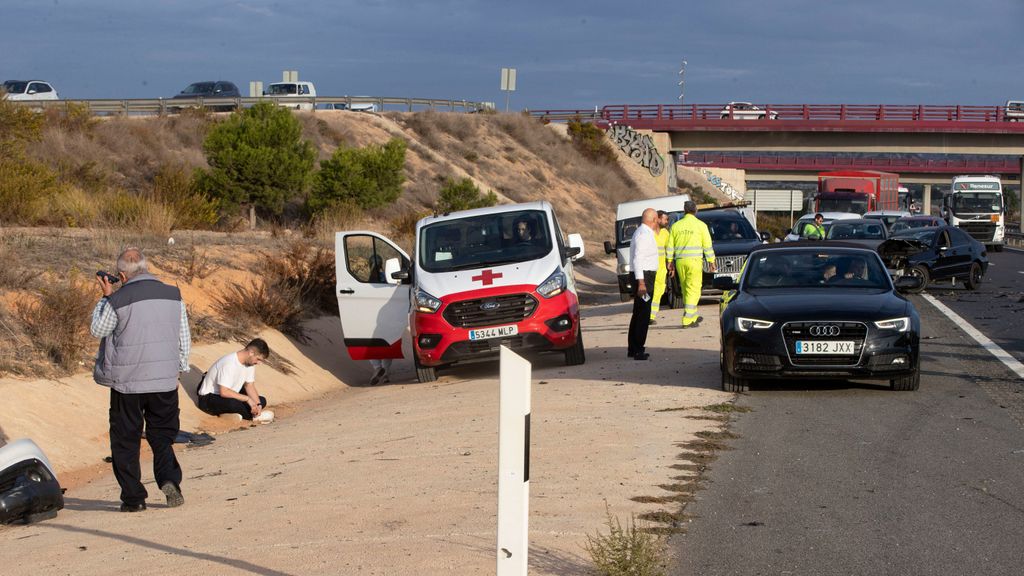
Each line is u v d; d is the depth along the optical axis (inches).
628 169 2810.0
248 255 785.6
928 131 2623.0
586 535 238.7
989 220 2044.8
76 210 909.8
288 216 1419.8
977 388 442.9
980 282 1029.8
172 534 275.7
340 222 1181.1
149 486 363.3
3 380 448.8
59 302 523.8
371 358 604.1
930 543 232.4
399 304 594.9
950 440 340.5
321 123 2028.8
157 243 756.0
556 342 548.4
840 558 222.4
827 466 305.7
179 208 1123.3
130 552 259.8
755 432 356.5
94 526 300.7
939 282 1099.3
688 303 699.4
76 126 1477.6
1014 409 394.0
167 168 1315.2
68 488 381.1
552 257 572.1
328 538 253.0
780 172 4010.8
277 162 1325.0
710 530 243.1
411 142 2165.4
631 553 211.6
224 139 1341.0
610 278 1427.2
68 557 260.8
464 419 420.8
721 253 860.6
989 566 216.7
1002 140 2642.7
